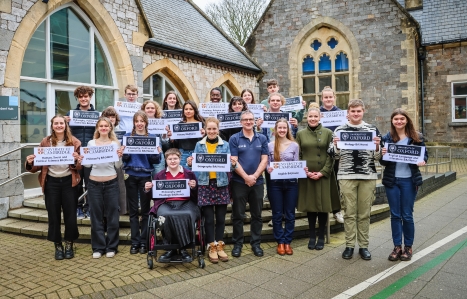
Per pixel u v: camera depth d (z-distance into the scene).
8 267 4.62
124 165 5.10
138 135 5.17
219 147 4.88
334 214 6.09
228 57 14.17
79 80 8.42
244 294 3.80
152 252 4.47
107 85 9.00
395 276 4.17
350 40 15.67
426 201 8.23
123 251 5.18
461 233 5.78
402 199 4.70
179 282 4.11
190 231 4.37
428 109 15.80
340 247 5.24
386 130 15.18
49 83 7.73
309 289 3.88
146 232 5.11
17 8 6.88
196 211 4.63
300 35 16.53
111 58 8.97
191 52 11.69
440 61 15.52
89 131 5.88
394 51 14.95
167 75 11.51
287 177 4.85
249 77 15.36
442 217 6.83
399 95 14.93
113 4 8.74
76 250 5.26
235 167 4.70
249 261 4.73
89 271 4.45
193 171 4.60
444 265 4.47
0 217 6.51
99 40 8.80
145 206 5.14
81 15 8.37
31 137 7.45
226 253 5.04
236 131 5.77
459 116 15.38
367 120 15.48
